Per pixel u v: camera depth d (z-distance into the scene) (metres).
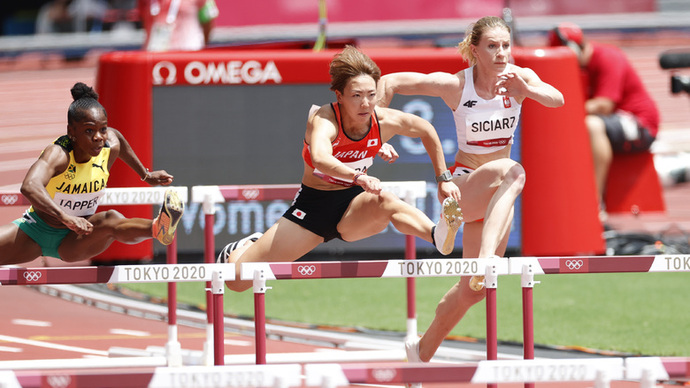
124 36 88.44
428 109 33.53
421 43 74.31
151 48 38.84
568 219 33.75
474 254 19.00
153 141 33.16
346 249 34.06
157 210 32.84
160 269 15.34
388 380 12.48
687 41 92.75
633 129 39.69
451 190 17.31
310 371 12.19
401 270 15.30
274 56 33.28
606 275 35.41
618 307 29.62
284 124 33.47
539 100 17.38
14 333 26.31
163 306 29.95
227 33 62.53
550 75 33.44
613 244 35.72
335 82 16.34
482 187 17.78
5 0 94.25
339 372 12.33
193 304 30.30
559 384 21.05
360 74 16.16
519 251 33.91
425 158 33.50
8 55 90.75
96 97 17.52
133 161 19.09
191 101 33.25
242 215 33.53
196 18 39.78
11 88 81.88
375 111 17.09
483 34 17.45
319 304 30.39
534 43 83.75
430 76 18.08
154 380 12.27
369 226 17.34
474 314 28.92
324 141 16.23
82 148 16.77
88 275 15.27
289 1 68.25
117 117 32.81
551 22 84.12
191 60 33.06
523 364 12.78
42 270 15.27
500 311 29.12
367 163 17.36
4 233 17.31
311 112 17.02
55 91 80.38
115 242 33.34
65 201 17.12
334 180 17.20
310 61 33.34
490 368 12.72
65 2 90.94
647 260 15.58
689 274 35.56
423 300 30.92
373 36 70.19
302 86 33.50
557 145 33.62
